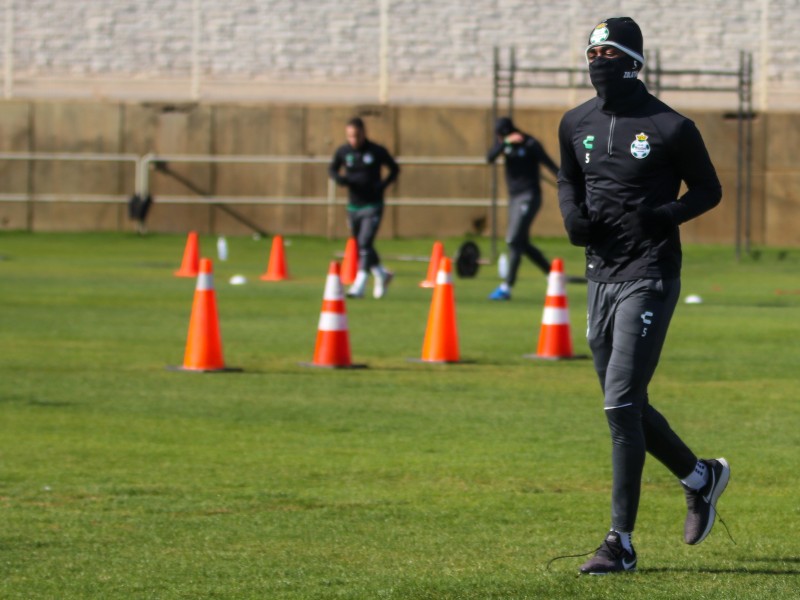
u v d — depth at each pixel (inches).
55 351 1192.2
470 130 2994.6
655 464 753.6
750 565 535.2
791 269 2420.0
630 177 525.0
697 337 1354.6
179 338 1288.1
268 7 3048.7
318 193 3002.0
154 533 585.3
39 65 3058.6
